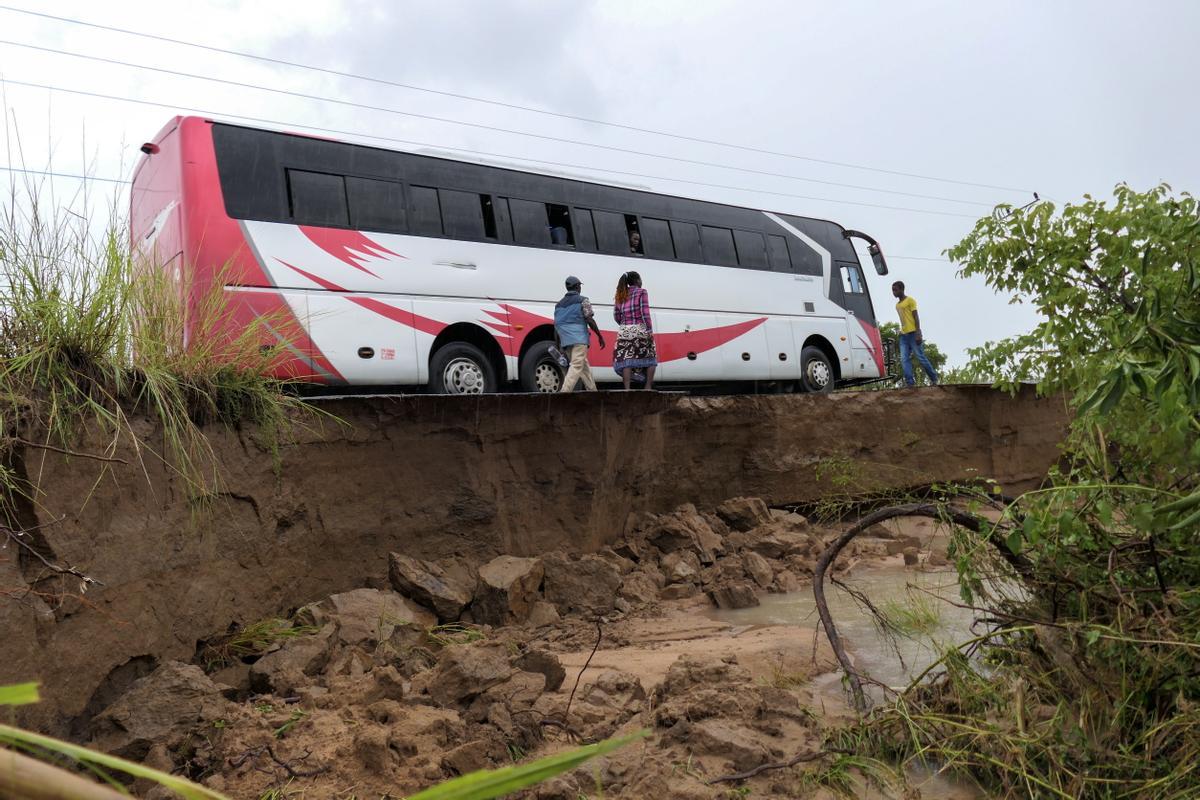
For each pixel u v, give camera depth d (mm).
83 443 4410
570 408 9344
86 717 4184
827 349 17141
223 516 5680
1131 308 4641
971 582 4594
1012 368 5332
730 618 8211
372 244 11062
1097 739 3816
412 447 7715
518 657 5184
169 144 10195
